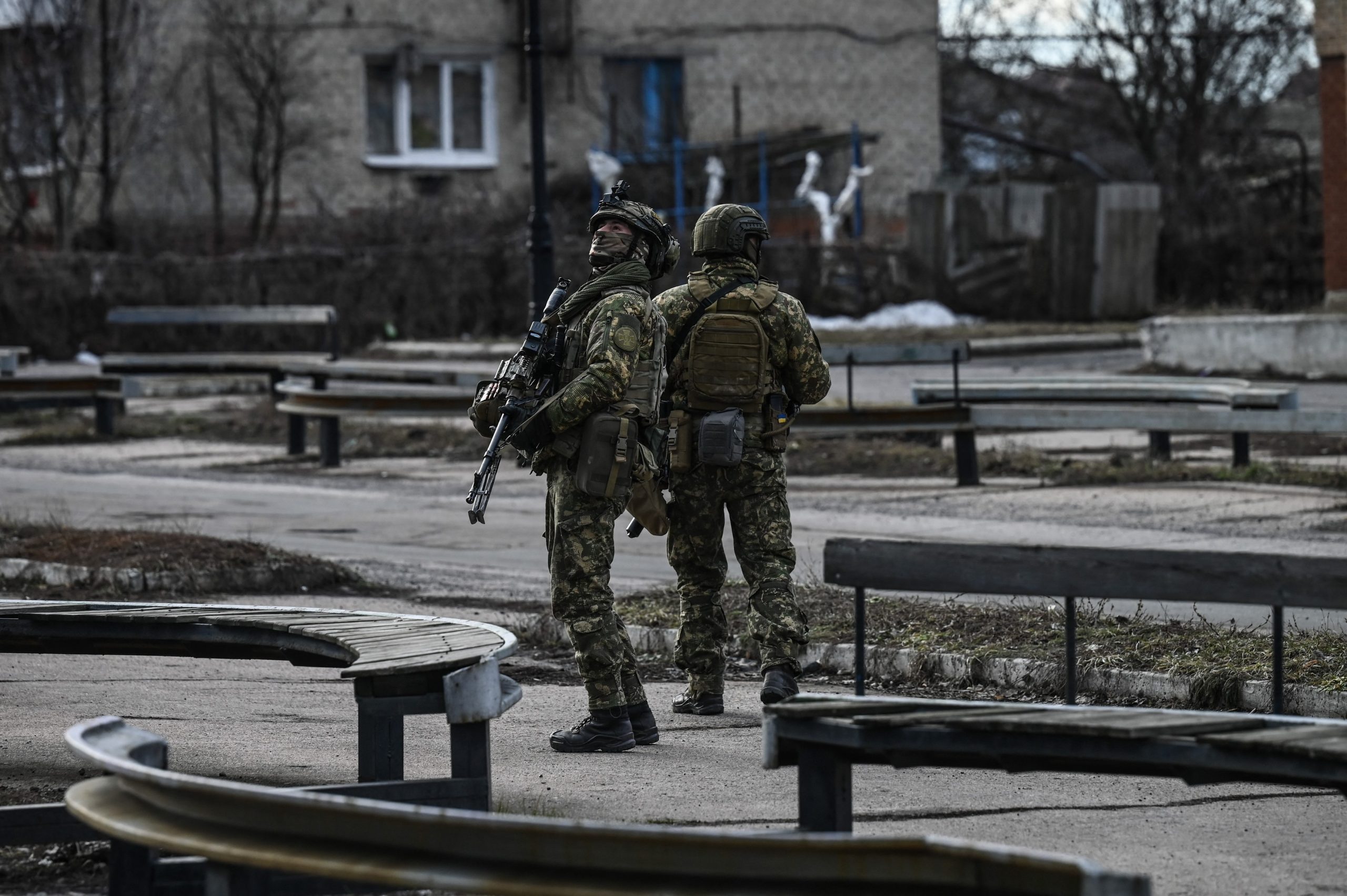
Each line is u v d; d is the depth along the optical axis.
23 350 39.91
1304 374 43.41
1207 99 82.44
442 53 69.81
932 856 5.76
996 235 62.34
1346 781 6.98
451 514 25.97
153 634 10.75
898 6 73.75
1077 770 7.83
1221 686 12.58
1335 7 46.56
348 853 6.44
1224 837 9.63
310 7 67.75
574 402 11.28
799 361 12.74
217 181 65.31
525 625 16.56
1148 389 28.56
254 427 39.28
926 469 29.98
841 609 15.98
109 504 27.11
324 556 21.53
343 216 67.38
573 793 10.52
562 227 63.09
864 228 73.25
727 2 72.06
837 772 8.20
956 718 7.70
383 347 57.53
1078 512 24.25
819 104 73.19
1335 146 46.84
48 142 65.31
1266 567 8.19
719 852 5.98
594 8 71.12
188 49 66.31
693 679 13.13
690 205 69.31
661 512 11.88
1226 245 63.72
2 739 11.90
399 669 8.73
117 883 7.68
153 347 60.16
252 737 12.10
